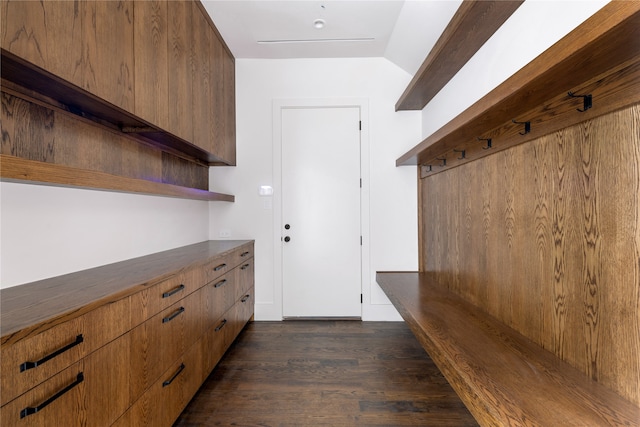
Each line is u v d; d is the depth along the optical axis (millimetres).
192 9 2143
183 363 1601
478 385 1093
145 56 1584
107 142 1672
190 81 2105
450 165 2371
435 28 2312
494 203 1777
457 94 2311
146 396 1282
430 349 1503
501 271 1717
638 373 962
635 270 971
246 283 2812
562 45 898
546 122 1330
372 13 2398
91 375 993
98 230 1635
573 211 1209
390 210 3119
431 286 2543
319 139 3152
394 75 3098
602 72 987
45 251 1337
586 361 1147
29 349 789
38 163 971
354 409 1721
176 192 1887
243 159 3127
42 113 1290
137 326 1230
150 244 2104
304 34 2688
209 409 1723
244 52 2986
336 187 3148
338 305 3150
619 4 721
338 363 2234
